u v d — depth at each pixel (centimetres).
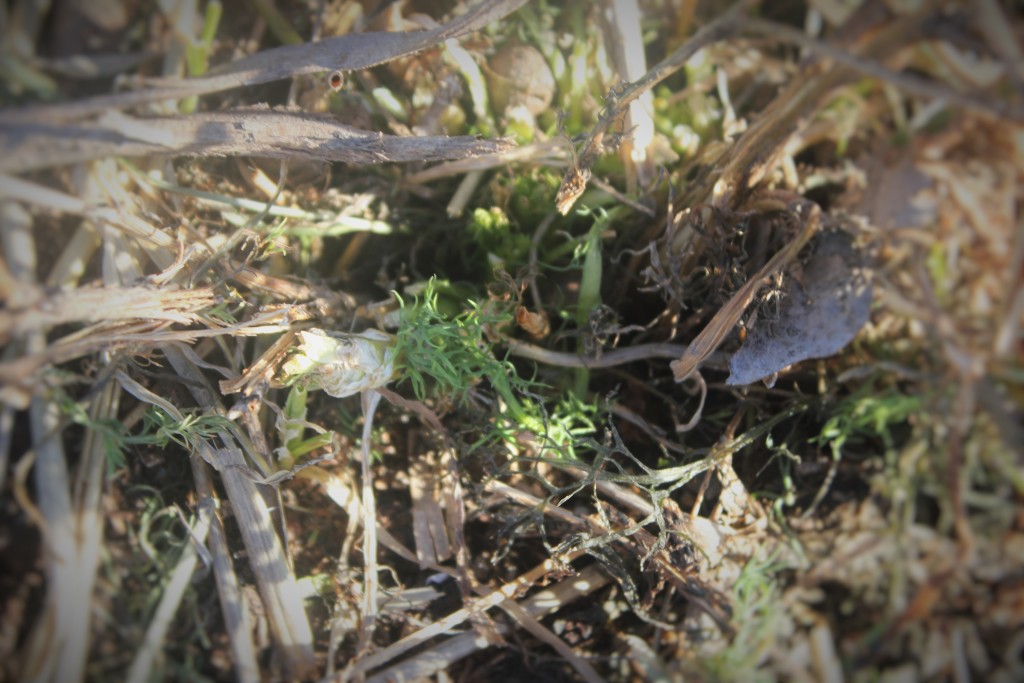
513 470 16
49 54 14
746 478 16
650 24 18
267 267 17
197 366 16
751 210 16
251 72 15
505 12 16
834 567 15
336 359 15
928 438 14
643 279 18
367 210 18
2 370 13
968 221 14
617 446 16
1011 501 14
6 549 14
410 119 18
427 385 18
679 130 18
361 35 16
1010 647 14
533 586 16
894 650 14
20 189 14
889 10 13
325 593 16
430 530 16
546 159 18
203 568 15
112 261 15
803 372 16
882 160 15
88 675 14
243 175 17
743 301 15
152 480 15
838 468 15
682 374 16
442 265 19
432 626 15
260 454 16
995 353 13
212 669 15
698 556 15
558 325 18
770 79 17
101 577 14
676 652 15
